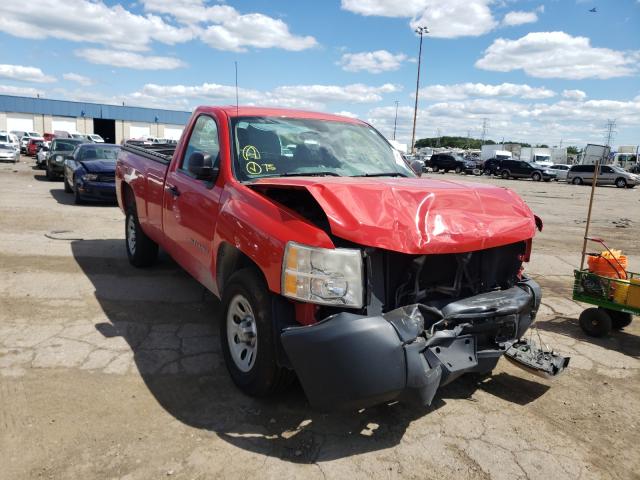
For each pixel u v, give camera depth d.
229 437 3.07
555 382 4.07
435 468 2.89
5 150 28.52
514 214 3.56
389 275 3.08
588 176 36.59
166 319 4.91
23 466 2.73
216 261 3.92
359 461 2.92
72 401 3.38
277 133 4.39
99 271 6.49
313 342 2.79
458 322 3.11
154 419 3.22
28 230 8.92
